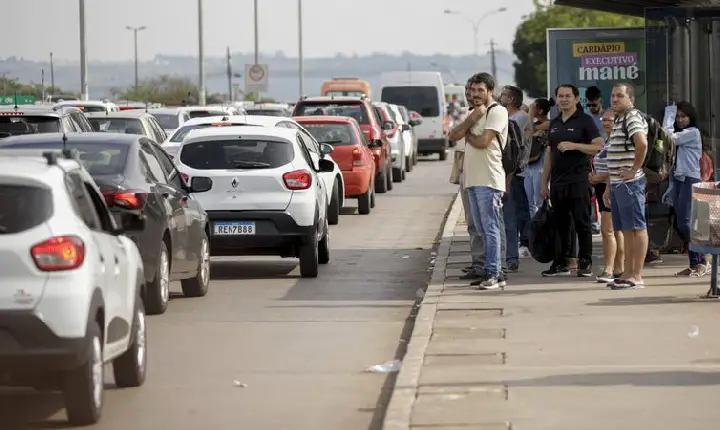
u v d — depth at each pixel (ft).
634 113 121.29
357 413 81.15
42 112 193.16
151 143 125.39
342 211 242.58
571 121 131.44
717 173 154.61
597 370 87.20
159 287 118.21
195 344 105.19
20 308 71.51
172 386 88.89
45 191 73.61
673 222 141.08
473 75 126.00
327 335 109.40
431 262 160.45
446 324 107.14
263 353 101.24
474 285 129.18
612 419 73.82
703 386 81.87
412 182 325.62
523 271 140.26
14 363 71.67
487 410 76.48
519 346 96.68
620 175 122.31
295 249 146.72
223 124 202.90
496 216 126.93
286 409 82.17
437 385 83.56
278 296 132.87
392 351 102.17
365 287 139.85
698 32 153.38
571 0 173.99
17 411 81.41
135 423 78.28
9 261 71.87
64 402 76.48
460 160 136.15
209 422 78.64
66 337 71.92
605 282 128.47
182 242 124.98
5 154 82.58
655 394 79.82
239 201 143.43
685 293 120.57
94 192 81.97
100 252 76.48
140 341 88.28
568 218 134.21
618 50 189.78
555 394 80.28
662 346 95.50
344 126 235.81
